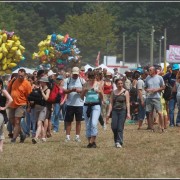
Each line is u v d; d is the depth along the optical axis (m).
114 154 37.88
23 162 35.06
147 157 36.50
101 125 56.66
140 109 55.75
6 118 39.41
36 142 44.47
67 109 45.31
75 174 31.22
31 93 44.78
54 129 56.25
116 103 41.03
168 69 56.88
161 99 53.75
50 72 52.50
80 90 44.66
